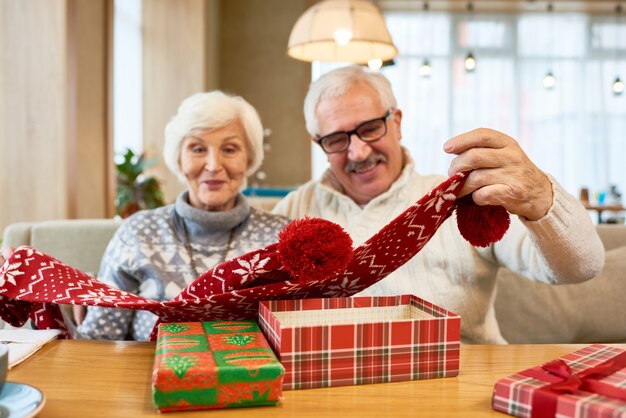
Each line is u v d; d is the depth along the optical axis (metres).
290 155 6.44
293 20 6.39
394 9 7.30
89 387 0.68
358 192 1.48
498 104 7.43
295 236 0.71
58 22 2.69
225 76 6.41
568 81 7.45
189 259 1.41
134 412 0.61
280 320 0.79
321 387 0.68
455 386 0.69
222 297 0.80
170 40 4.85
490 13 7.36
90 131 3.07
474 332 1.37
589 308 1.66
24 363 0.76
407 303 0.84
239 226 1.47
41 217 2.73
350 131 1.41
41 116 2.71
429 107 7.38
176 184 4.79
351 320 0.81
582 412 0.56
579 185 7.49
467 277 1.33
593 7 7.17
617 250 1.73
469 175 0.80
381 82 1.44
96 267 1.79
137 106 4.75
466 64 6.55
